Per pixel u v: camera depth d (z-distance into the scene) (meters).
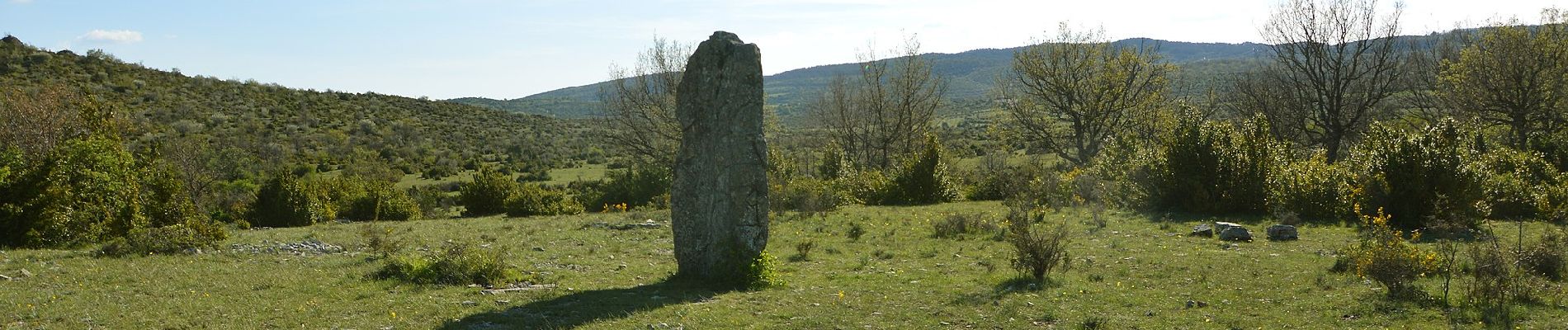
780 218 25.00
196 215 24.41
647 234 21.05
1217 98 58.84
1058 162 53.97
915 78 54.66
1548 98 39.34
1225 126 24.53
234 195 44.94
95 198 20.88
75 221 19.80
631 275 13.64
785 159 45.03
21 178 18.95
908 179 33.38
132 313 9.94
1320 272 12.34
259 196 32.47
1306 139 49.66
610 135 56.53
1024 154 70.94
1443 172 18.66
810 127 78.50
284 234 21.70
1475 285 9.98
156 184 23.59
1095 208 24.77
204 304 10.55
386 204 36.47
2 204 18.59
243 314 9.98
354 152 72.44
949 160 42.66
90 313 9.88
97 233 20.14
